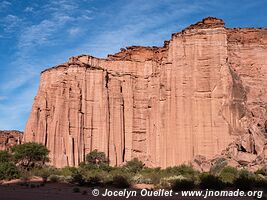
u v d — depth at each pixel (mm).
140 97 85438
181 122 70562
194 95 70875
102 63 88812
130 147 80875
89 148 78562
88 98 82000
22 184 42750
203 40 73938
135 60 89250
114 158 78312
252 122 64125
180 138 69562
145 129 82562
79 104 80188
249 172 45938
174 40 76500
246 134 57594
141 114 84125
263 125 59719
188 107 70812
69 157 75062
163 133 74250
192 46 74125
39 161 68312
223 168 49469
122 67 88312
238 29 80688
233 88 68875
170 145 71250
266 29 80438
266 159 51375
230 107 67438
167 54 86250
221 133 66562
